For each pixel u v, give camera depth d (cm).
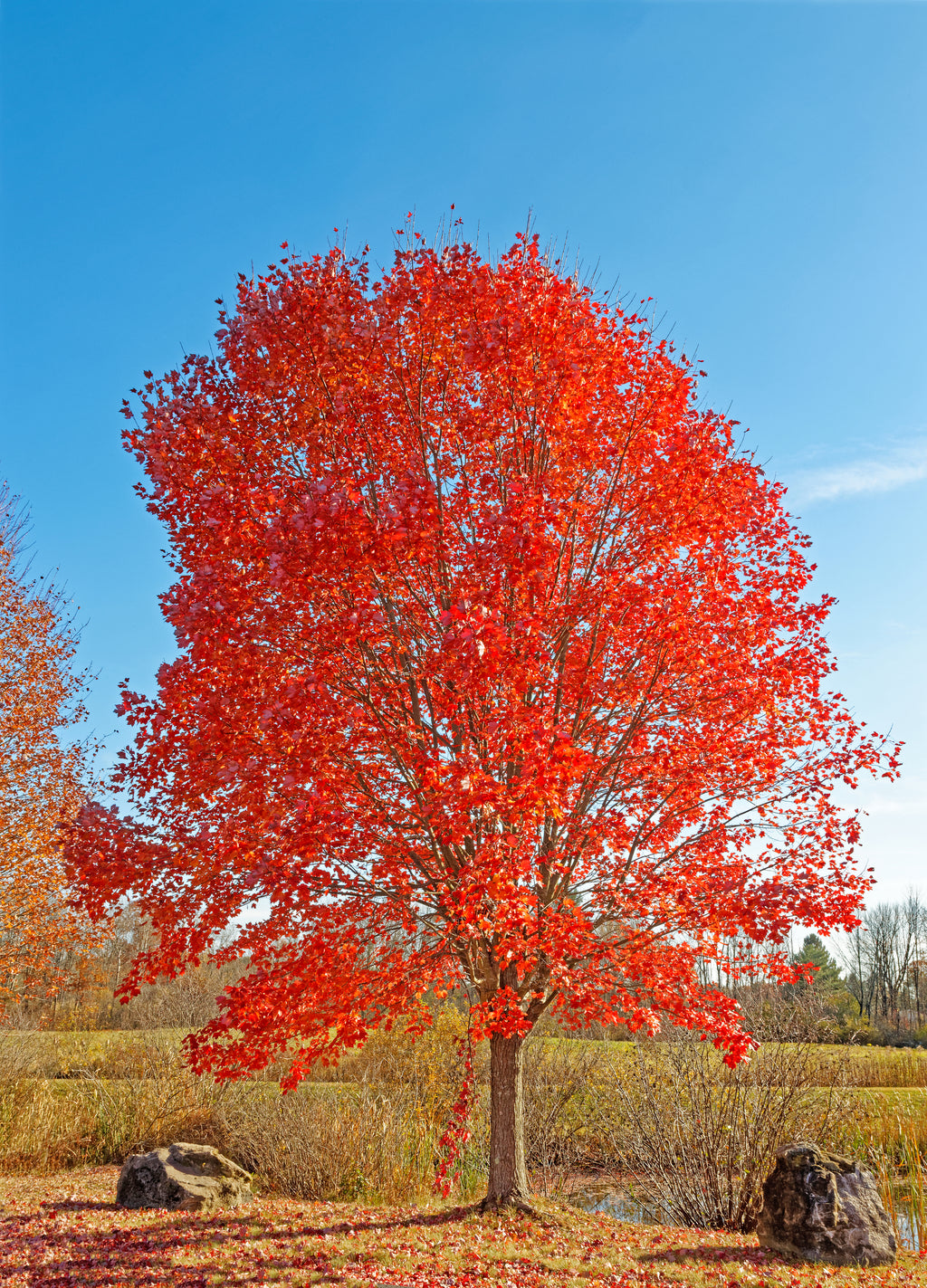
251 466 920
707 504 884
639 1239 933
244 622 840
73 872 861
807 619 954
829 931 787
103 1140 1634
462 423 944
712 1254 890
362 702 888
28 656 2039
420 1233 930
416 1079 1678
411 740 860
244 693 812
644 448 917
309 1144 1362
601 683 966
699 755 942
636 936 855
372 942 901
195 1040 840
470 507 950
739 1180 1144
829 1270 844
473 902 738
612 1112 1455
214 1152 1276
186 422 898
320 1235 948
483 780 703
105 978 2128
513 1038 1042
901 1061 1802
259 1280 765
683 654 915
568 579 951
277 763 809
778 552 979
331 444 934
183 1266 823
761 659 952
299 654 862
